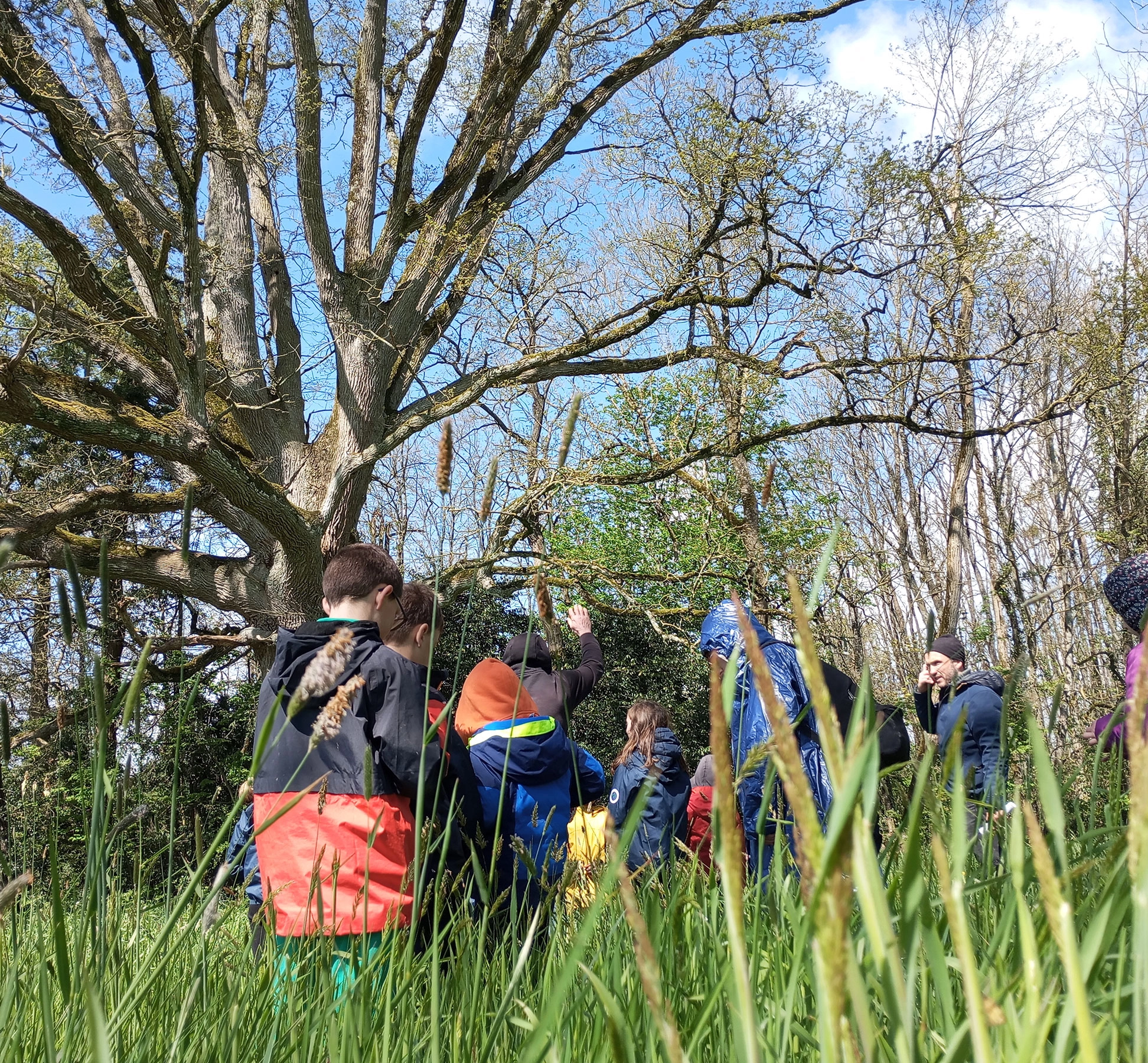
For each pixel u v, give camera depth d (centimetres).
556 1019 45
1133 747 38
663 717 293
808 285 1191
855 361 1198
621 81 1473
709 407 1295
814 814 36
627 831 44
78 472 1291
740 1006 38
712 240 1159
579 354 1207
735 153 1055
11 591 910
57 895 79
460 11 1330
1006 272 1248
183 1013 108
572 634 833
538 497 1066
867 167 1119
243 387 1429
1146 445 1468
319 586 1299
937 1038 57
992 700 253
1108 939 44
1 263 1072
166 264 1027
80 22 1353
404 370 1466
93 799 106
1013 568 1689
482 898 128
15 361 937
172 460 1085
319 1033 114
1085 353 1223
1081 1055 36
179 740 114
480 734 247
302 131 1339
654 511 1447
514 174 1496
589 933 45
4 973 119
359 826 190
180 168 995
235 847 200
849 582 1180
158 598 1398
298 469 1410
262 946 157
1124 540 1484
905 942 42
